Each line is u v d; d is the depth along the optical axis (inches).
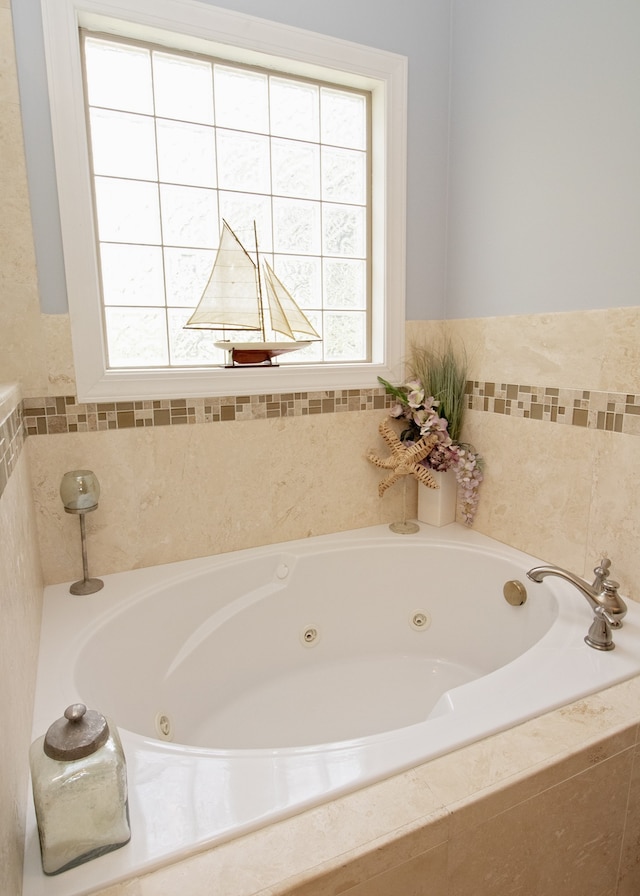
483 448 77.8
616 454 59.0
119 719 51.2
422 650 77.5
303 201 76.8
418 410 79.6
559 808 38.7
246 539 74.6
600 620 50.5
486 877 36.3
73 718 30.1
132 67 64.6
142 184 67.1
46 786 28.3
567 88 60.7
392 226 77.7
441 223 81.4
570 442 64.4
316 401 76.3
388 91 74.2
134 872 29.4
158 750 38.5
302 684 72.7
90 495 59.8
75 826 29.2
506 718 41.2
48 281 59.6
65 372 61.6
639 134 53.7
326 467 78.5
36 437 61.5
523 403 70.5
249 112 71.6
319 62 69.3
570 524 65.2
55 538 63.9
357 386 78.9
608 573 53.9
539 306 66.9
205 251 71.6
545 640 52.3
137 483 67.1
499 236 72.1
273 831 32.2
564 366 64.3
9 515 38.5
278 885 29.1
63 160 58.0
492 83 70.9
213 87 69.0
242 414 71.6
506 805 35.9
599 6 56.3
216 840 31.2
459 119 77.3
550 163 63.7
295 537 78.0
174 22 61.2
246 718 66.9
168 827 31.9
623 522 58.8
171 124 67.6
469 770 36.8
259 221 74.4
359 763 36.8
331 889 30.3
